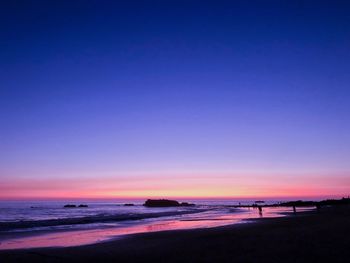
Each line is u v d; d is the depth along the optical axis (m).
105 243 25.72
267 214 69.44
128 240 27.41
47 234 33.59
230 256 17.38
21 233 34.50
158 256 18.67
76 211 107.81
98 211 108.25
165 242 25.03
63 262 17.77
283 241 21.34
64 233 34.59
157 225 44.91
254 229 31.94
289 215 59.94
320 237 22.19
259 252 17.95
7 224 45.69
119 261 17.69
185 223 47.94
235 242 22.34
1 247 24.14
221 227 37.06
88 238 29.73
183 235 29.75
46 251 21.42
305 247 18.58
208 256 17.81
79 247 23.31
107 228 40.84
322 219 41.34
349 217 43.03
